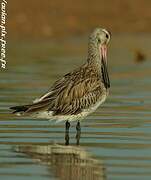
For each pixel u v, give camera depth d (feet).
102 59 55.83
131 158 45.44
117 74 81.71
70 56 95.09
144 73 82.53
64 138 51.16
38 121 56.59
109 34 56.18
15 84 73.92
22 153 46.70
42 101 52.13
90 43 55.93
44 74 80.59
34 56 94.79
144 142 49.60
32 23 118.73
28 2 122.21
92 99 54.19
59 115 52.60
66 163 44.34
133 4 130.52
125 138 50.85
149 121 56.49
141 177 41.32
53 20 121.29
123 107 62.39
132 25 125.39
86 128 54.24
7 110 60.18
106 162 44.57
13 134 51.96
